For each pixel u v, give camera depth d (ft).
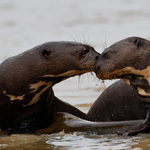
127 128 91.20
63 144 84.99
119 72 96.02
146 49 94.58
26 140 90.27
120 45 95.61
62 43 98.99
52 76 98.89
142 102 106.42
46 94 103.91
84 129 99.66
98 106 118.52
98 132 95.96
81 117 119.03
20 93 99.76
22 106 102.37
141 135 88.69
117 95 113.80
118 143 82.02
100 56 97.04
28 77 98.89
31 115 104.06
